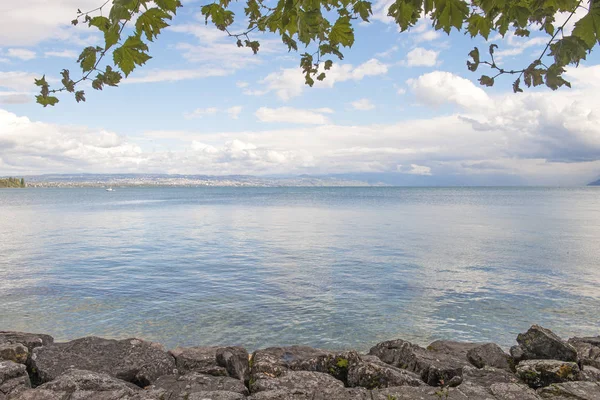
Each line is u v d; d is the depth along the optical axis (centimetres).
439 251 2466
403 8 232
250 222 4462
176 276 1809
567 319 1254
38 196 14850
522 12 204
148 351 713
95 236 3234
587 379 589
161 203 9181
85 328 1170
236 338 1109
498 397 520
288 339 1103
